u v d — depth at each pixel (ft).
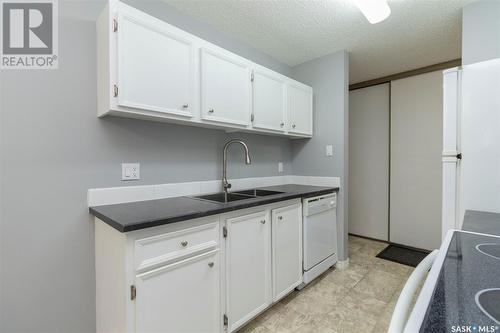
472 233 3.09
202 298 4.30
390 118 10.73
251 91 6.53
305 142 9.29
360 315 5.77
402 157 10.41
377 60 9.10
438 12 6.09
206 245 4.36
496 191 4.81
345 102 8.34
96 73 4.72
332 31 7.05
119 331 3.67
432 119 9.62
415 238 10.10
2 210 3.89
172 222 3.78
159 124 5.68
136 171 5.28
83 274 4.59
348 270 8.14
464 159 5.14
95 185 4.74
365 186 11.62
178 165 6.06
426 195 9.81
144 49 4.42
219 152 7.04
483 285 1.81
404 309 1.54
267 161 8.66
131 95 4.27
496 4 5.33
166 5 5.80
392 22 6.59
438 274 2.00
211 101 5.52
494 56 5.34
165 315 3.81
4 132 3.91
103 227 4.28
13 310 3.98
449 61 9.14
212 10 6.06
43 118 4.22
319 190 7.30
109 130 4.91
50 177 4.28
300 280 6.65
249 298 5.20
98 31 4.62
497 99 4.80
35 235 4.15
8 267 3.93
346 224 8.45
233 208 4.70
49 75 4.27
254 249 5.33
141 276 3.55
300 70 9.37
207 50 5.41
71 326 4.48
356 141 11.91
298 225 6.59
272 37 7.39
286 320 5.59
